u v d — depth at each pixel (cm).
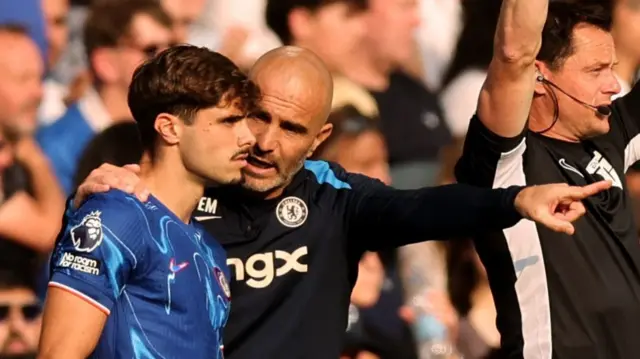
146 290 1330
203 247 1402
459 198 1477
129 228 1319
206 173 1372
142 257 1323
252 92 1393
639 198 2439
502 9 1497
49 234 2239
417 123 2564
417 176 2530
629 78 2752
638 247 1644
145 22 2355
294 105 1496
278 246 1533
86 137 2294
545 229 1588
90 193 1344
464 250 2392
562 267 1588
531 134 1645
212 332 1378
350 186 1573
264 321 1520
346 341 2272
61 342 1286
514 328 1600
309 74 1512
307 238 1541
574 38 1630
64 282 1299
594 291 1588
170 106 1360
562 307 1584
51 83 2362
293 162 1513
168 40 2381
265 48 2541
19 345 2181
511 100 1519
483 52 2722
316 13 2544
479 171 1584
